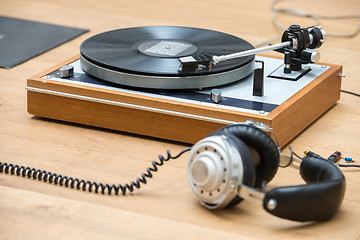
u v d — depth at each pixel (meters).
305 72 1.90
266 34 2.80
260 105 1.64
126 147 1.70
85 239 1.27
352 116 1.94
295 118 1.69
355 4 3.30
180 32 2.04
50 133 1.78
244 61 1.80
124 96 1.70
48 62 2.37
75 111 1.80
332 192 1.25
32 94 1.83
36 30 2.75
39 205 1.40
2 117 1.88
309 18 3.06
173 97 1.69
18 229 1.30
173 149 1.69
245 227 1.32
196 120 1.63
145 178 1.51
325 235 1.29
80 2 3.25
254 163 1.32
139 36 2.00
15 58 2.39
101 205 1.40
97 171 1.56
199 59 1.71
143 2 3.30
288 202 1.21
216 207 1.31
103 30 2.82
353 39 2.74
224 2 3.32
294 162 1.59
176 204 1.41
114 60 1.78
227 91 1.74
